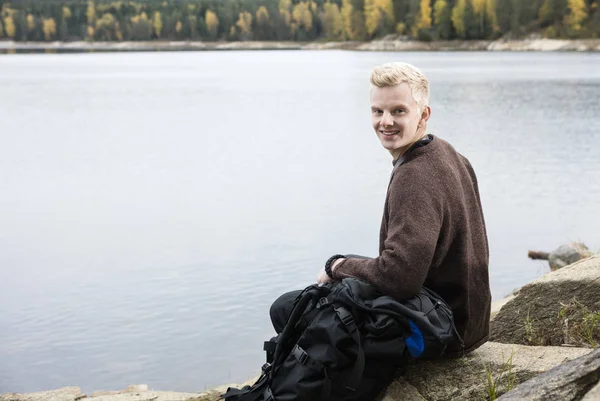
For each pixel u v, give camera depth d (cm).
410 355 296
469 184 308
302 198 1630
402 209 282
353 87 5859
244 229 1327
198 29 18925
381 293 287
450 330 284
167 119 3822
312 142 2781
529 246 1159
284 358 289
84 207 1614
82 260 1148
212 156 2456
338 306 282
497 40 12738
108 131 3338
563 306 369
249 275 1024
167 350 763
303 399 279
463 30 13112
